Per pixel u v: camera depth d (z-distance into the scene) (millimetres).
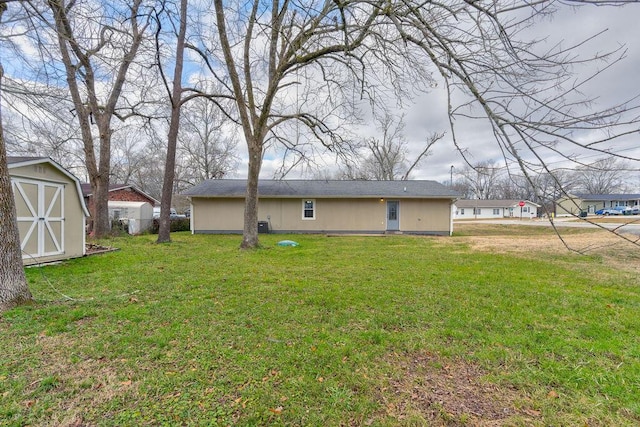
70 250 7609
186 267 6832
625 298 4539
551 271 6504
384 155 27438
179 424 1937
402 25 3750
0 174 3916
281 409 2088
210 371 2539
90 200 17891
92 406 2102
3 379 2393
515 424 1959
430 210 16719
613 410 2086
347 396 2230
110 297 4520
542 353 2869
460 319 3715
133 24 6840
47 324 3443
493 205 43906
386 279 5730
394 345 3035
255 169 9883
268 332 3312
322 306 4176
